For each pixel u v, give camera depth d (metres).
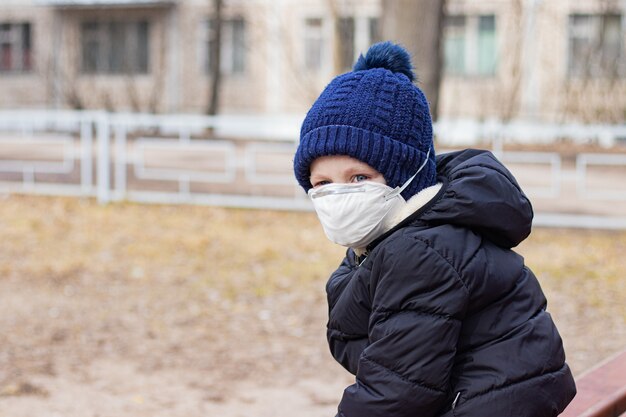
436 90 9.59
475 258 1.68
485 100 21.02
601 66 18.28
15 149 10.88
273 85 23.22
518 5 18.56
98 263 7.21
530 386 1.67
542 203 9.65
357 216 1.74
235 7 23.05
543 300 1.81
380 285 1.70
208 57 23.91
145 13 24.12
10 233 8.36
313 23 22.81
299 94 22.92
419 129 1.77
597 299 6.14
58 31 24.56
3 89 25.08
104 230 8.59
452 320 1.65
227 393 4.32
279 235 8.49
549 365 1.71
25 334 5.26
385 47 1.88
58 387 4.33
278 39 22.95
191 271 6.98
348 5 19.20
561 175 10.21
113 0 23.66
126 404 4.12
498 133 9.80
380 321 1.69
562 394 1.73
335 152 1.74
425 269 1.66
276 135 16.72
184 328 5.47
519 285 1.76
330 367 4.76
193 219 9.23
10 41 25.08
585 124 18.27
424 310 1.66
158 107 23.11
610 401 2.61
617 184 9.96
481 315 1.71
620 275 6.90
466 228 1.73
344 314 1.82
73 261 7.26
